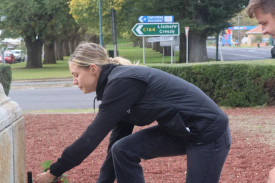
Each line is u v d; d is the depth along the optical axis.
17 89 17.36
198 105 2.32
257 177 4.02
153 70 2.40
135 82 2.28
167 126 2.34
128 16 31.33
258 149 5.16
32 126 7.29
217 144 2.33
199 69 9.43
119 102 2.26
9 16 28.91
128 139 2.49
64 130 6.84
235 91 9.39
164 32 19.59
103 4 29.47
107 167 2.90
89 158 4.91
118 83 2.27
